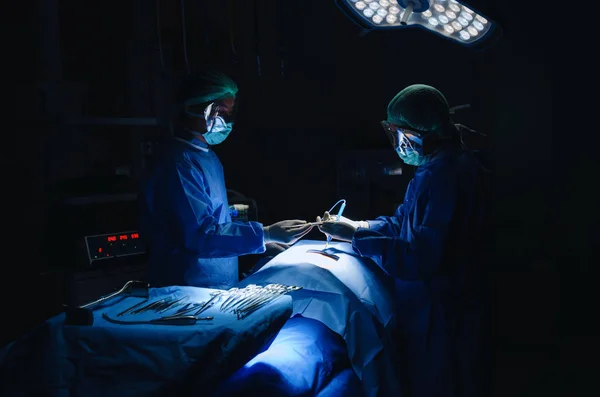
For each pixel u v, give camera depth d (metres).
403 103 2.01
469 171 1.98
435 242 1.90
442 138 2.04
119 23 2.86
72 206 2.62
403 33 3.67
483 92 3.62
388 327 1.98
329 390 1.70
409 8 1.92
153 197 1.95
